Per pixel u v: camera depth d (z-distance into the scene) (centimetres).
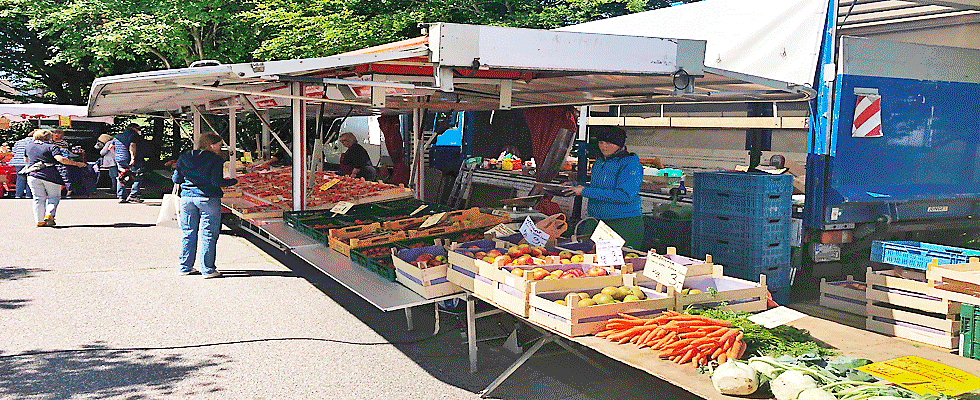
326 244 776
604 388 536
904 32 997
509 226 753
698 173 748
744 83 624
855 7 922
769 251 695
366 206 1003
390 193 1088
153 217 1448
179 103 1264
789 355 383
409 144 1417
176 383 545
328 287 849
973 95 797
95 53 1902
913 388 344
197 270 926
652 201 952
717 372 353
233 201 1071
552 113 1049
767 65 786
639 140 1040
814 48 737
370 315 734
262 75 552
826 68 715
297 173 917
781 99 725
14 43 2455
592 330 438
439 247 628
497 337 635
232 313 737
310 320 714
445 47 454
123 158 1706
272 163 1673
